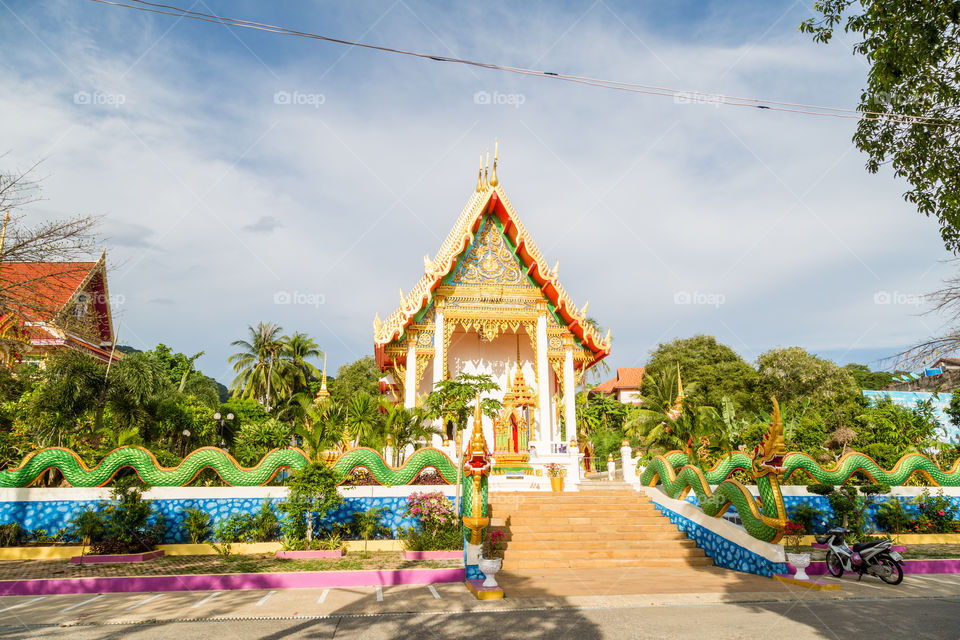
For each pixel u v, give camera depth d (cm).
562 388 2456
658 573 1216
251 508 1491
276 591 1038
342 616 845
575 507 1584
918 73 937
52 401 1970
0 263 1323
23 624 805
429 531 1459
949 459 2336
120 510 1365
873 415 2906
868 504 1688
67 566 1237
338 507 1530
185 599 968
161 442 2436
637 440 2920
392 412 1959
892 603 931
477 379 2347
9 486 1426
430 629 774
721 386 4444
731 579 1142
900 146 1012
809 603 930
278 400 5359
